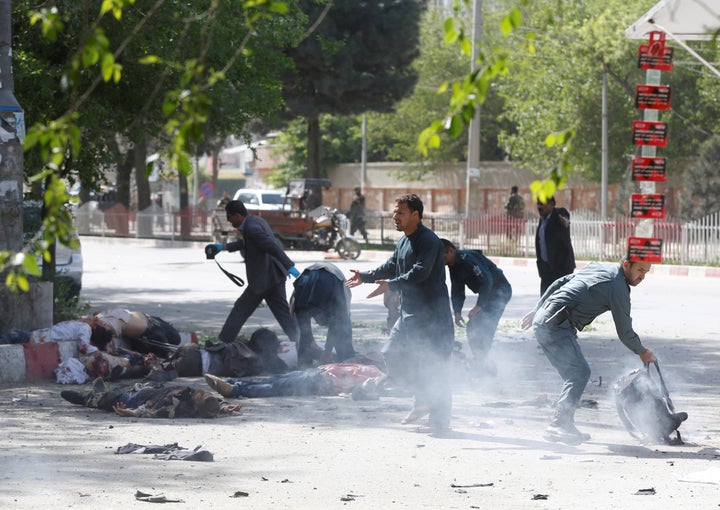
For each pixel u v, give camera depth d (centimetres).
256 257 3177
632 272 2134
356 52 11181
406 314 2273
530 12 8431
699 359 3450
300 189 11062
